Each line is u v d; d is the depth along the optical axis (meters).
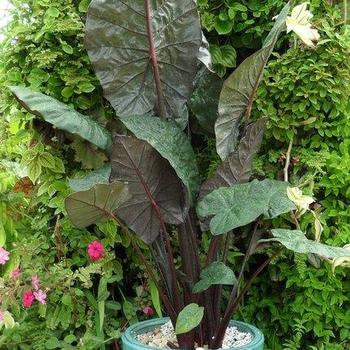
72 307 2.33
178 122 2.18
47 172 2.37
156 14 1.91
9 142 2.69
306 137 2.41
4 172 2.65
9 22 2.44
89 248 2.25
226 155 2.09
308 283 2.31
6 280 2.35
